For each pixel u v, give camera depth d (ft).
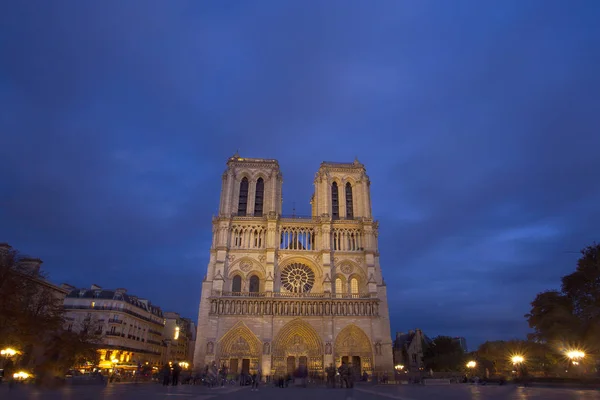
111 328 349.20
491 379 251.39
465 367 417.90
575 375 211.41
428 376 335.26
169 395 101.86
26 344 172.65
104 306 355.97
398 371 372.79
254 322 334.85
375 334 337.52
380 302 357.61
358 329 339.57
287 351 331.57
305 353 332.19
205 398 92.32
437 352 435.12
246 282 359.46
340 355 332.80
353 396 114.01
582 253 258.37
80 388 131.13
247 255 368.27
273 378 283.79
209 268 359.46
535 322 268.41
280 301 342.85
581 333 228.22
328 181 406.62
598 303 236.22
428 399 98.17
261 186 410.72
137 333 394.73
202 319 338.54
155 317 445.37
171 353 487.61
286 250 372.17
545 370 295.28
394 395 119.65
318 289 362.74
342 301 345.72
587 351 228.02
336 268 370.32
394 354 552.41
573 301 263.49
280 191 406.82
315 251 374.43
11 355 177.17
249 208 391.24
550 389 157.17
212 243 369.91
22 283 199.21
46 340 115.55
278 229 381.81
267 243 370.94
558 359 271.49
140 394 102.89
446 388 179.22
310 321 338.95
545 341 266.57
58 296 291.58
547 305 258.98
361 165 418.92
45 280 269.03
